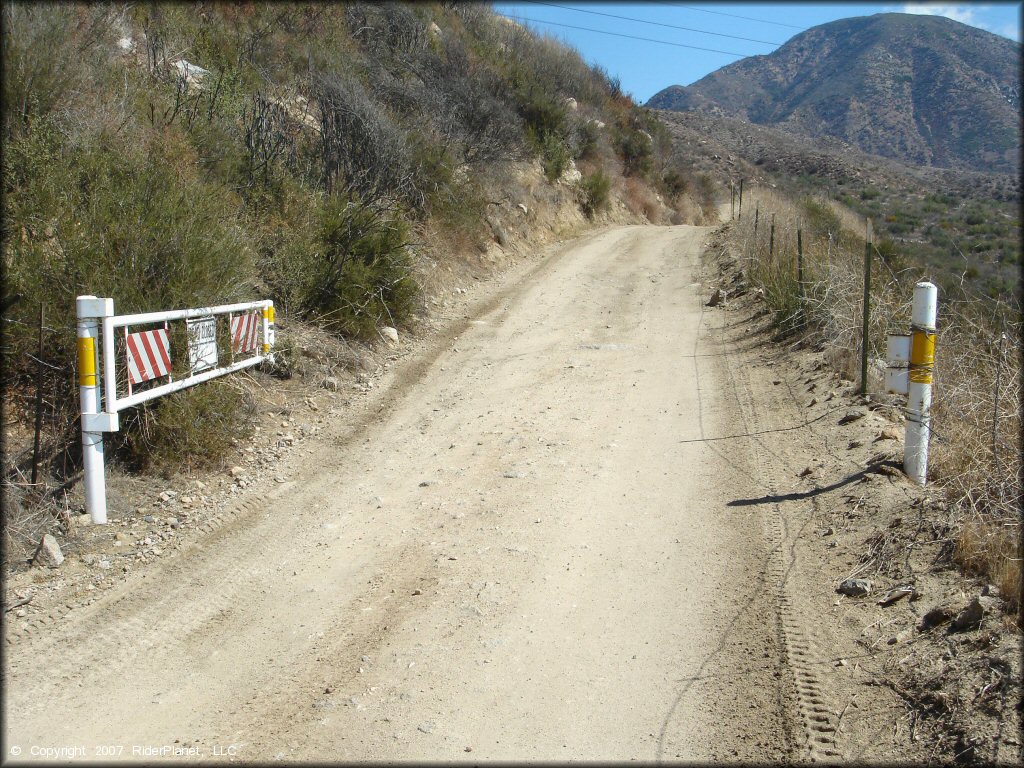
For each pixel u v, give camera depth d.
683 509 5.99
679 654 4.23
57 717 3.72
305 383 8.89
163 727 3.67
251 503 6.26
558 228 23.30
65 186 7.21
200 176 9.88
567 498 6.23
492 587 4.92
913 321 5.72
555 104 27.06
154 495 6.16
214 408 7.06
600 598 4.79
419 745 3.56
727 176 44.59
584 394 8.99
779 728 3.63
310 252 10.38
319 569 5.22
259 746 3.55
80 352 5.57
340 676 4.08
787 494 6.08
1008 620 3.83
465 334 12.18
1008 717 3.28
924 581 4.46
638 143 36.31
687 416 8.12
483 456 7.22
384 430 8.06
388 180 14.61
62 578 5.01
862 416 7.18
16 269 6.33
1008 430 5.74
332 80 14.74
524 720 3.73
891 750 3.40
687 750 3.53
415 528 5.81
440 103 19.50
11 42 8.20
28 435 6.10
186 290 7.29
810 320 10.34
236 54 15.09
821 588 4.75
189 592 4.92
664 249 20.59
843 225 18.73
